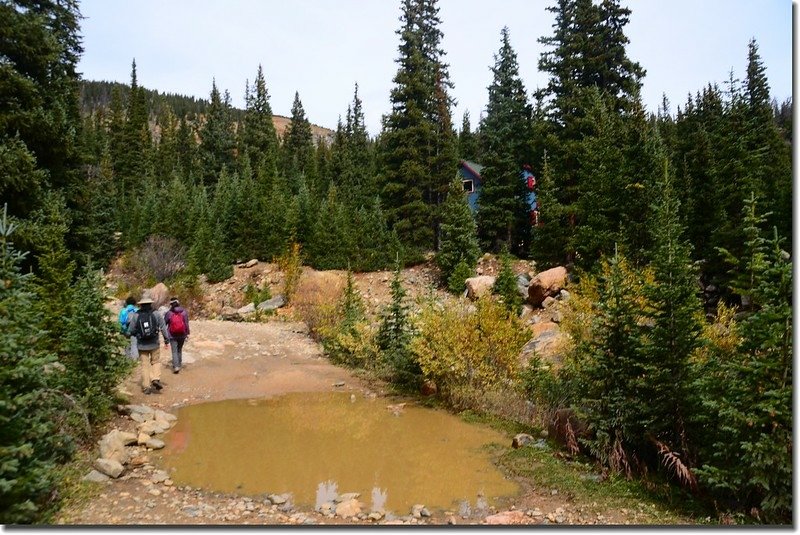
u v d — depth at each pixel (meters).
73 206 17.19
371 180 43.41
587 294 13.49
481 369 11.75
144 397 11.89
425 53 38.50
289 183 50.34
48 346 9.87
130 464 7.89
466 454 8.84
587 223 21.78
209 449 8.93
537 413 10.22
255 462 8.35
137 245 38.09
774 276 6.35
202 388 13.11
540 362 11.38
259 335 19.70
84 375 8.70
